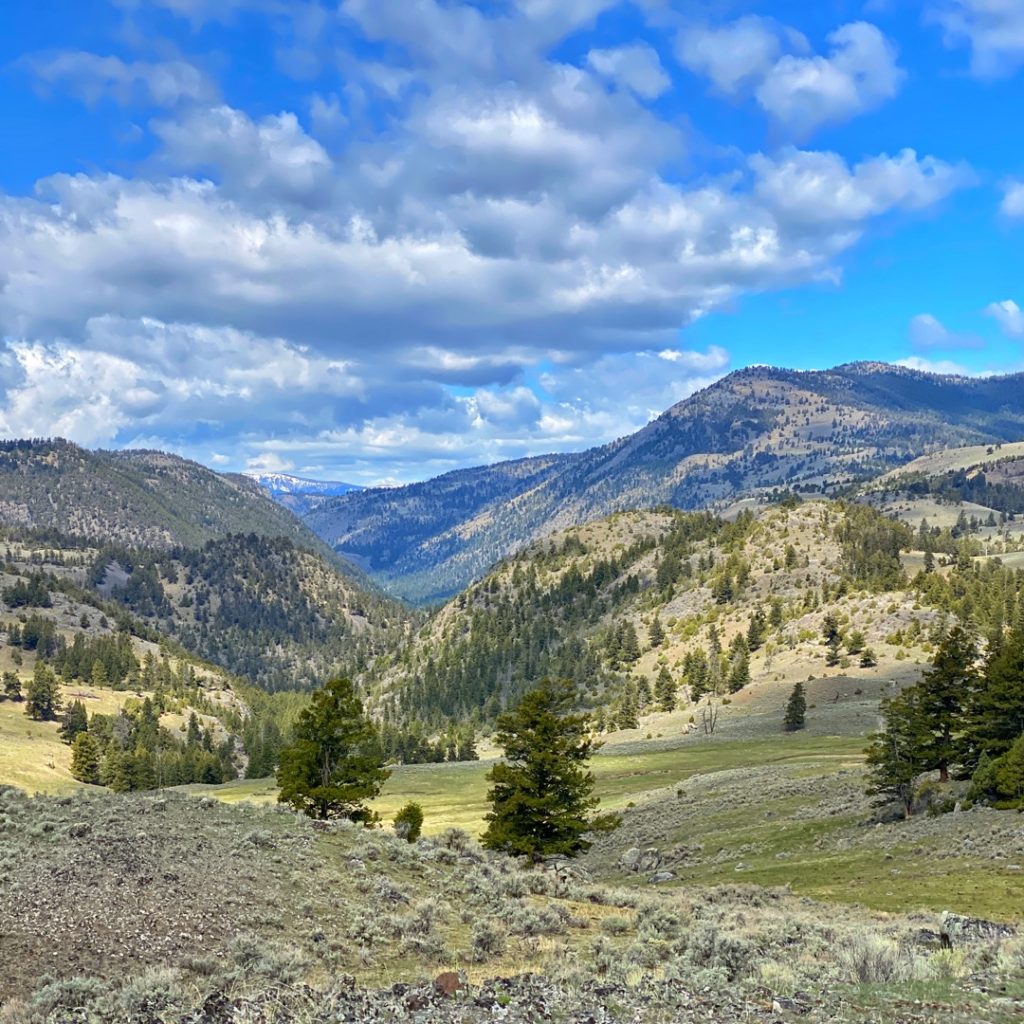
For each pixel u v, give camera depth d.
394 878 23.84
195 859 21.14
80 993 12.86
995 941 19.66
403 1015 12.85
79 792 28.80
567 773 46.03
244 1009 12.67
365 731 46.91
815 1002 13.77
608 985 14.91
